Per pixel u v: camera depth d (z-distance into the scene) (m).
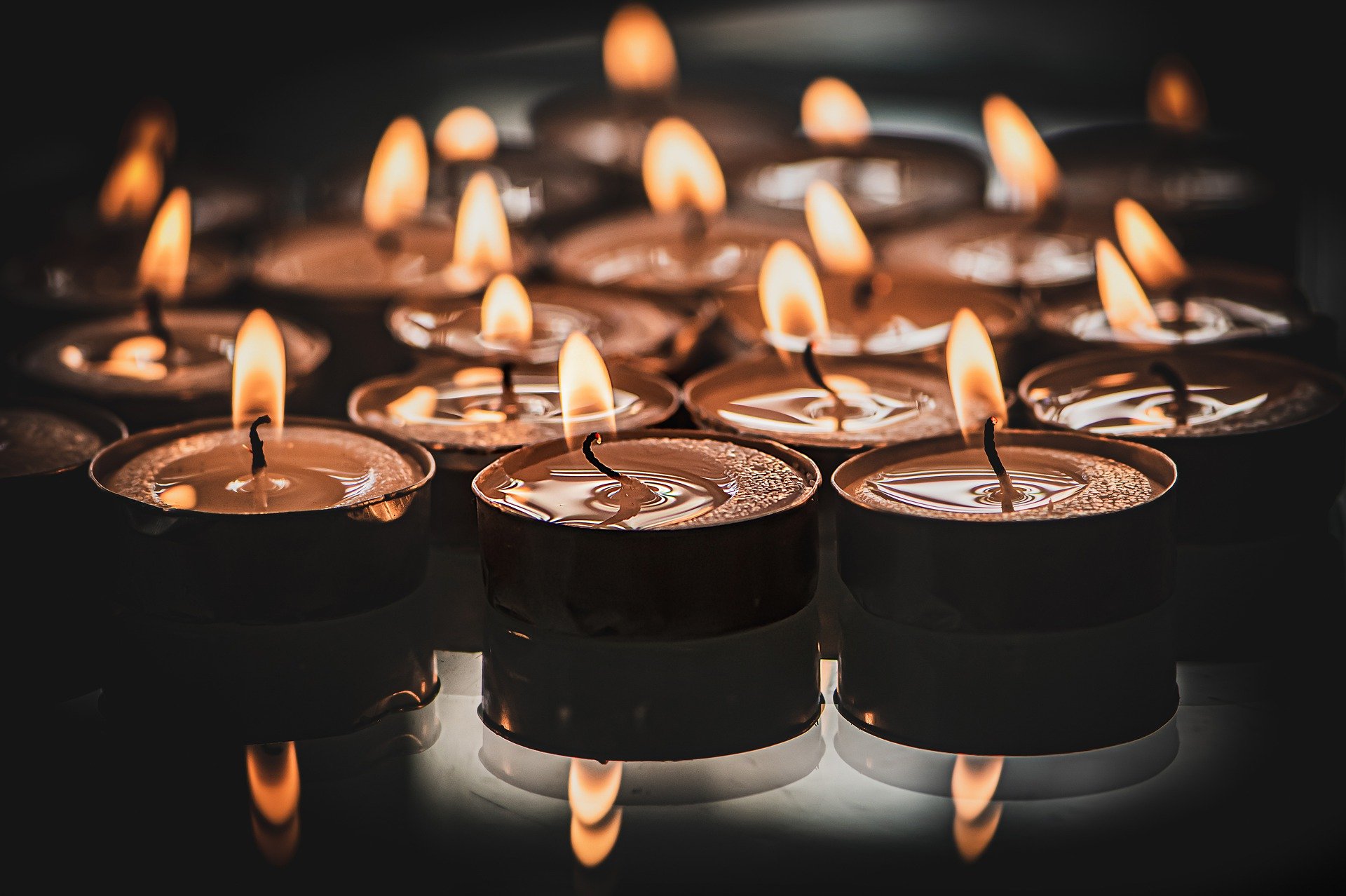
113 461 0.42
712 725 0.39
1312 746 0.38
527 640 0.40
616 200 0.56
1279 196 0.51
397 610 0.41
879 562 0.39
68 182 0.58
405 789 0.38
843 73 0.67
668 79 0.63
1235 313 0.47
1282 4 0.60
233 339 0.48
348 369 0.48
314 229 0.53
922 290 0.49
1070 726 0.38
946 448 0.42
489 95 0.65
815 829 0.37
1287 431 0.41
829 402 0.44
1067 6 0.70
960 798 0.37
